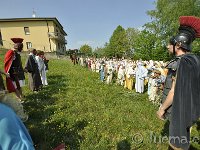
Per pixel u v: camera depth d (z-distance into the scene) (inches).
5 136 47.4
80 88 419.2
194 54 84.7
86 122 225.6
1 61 914.7
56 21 1959.9
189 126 77.5
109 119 238.8
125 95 380.2
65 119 226.2
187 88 76.8
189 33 87.3
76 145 175.5
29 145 49.8
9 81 179.8
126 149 175.5
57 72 715.4
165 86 116.3
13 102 61.1
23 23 1851.6
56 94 348.5
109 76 530.6
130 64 524.1
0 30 1846.7
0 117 48.5
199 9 1438.2
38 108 265.4
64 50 2524.6
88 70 910.4
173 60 91.7
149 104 313.0
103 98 338.0
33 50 361.7
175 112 77.7
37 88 363.6
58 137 186.2
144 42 1137.4
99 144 175.9
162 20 1502.2
